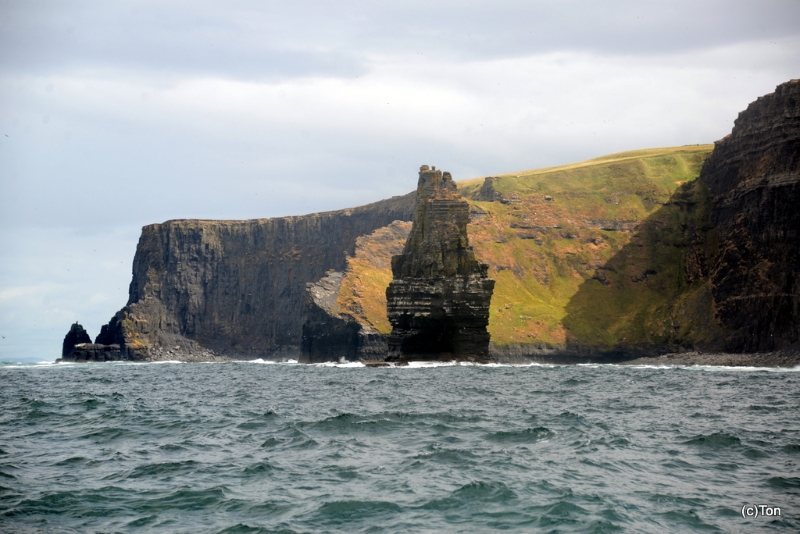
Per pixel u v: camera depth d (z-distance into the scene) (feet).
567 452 164.55
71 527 117.08
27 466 153.58
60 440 184.24
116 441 181.88
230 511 123.65
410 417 216.13
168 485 137.90
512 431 188.75
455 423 206.08
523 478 141.38
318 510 123.03
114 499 129.90
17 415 233.55
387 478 141.69
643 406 255.50
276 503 126.93
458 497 129.08
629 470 148.05
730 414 231.30
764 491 133.49
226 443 177.37
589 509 122.42
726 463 154.30
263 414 227.40
